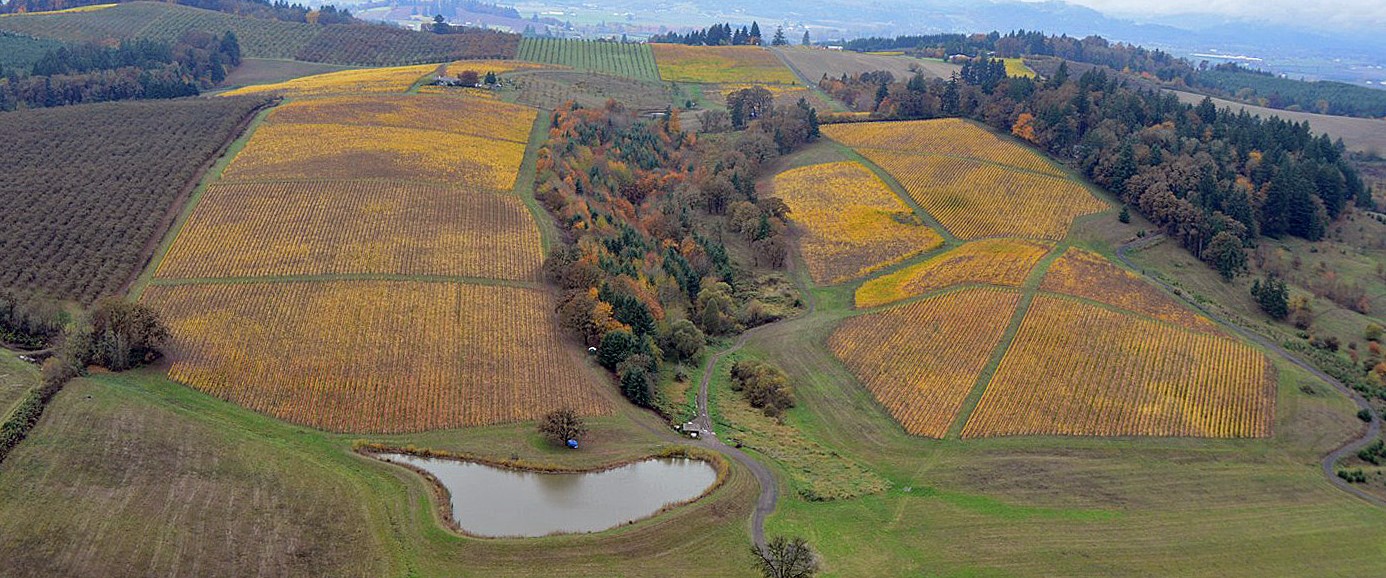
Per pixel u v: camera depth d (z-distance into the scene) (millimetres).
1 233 115750
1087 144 181250
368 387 91938
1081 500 84688
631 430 92500
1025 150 191500
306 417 86188
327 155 156125
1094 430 96938
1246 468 91938
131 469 71938
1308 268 151375
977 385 104938
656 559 70438
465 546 69312
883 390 105875
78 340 88812
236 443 79188
